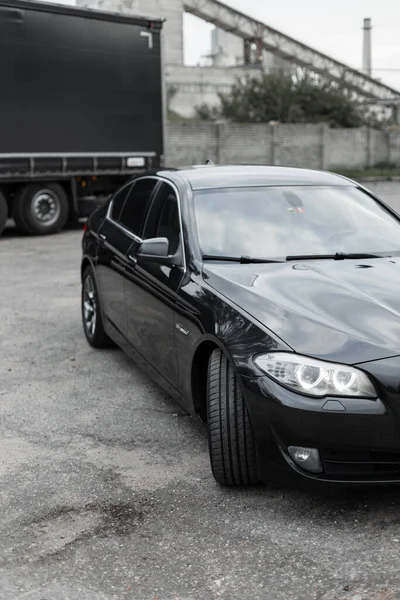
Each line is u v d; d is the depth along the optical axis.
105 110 15.14
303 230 4.68
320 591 2.85
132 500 3.68
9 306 8.30
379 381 3.20
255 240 4.55
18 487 3.86
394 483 3.29
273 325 3.52
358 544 3.19
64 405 5.11
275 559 3.10
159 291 4.56
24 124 14.05
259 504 3.59
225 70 61.78
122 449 4.32
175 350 4.33
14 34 13.70
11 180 14.09
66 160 14.70
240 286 3.92
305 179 5.22
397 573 2.95
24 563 3.13
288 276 4.05
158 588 2.92
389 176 37.59
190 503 3.63
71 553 3.20
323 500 3.60
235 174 5.20
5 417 4.90
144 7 60.28
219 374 3.67
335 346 3.32
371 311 3.57
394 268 4.23
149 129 15.86
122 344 5.66
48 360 6.20
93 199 15.68
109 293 5.80
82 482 3.90
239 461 3.61
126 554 3.18
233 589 2.89
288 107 43.72
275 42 64.19
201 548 3.21
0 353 6.43
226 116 44.50
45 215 14.96
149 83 15.75
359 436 3.20
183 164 35.44
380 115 55.88
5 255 12.26
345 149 41.03
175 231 4.71
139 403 5.11
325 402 3.22
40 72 14.14
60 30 14.30
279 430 3.33
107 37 14.98
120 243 5.55
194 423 4.71
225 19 62.97
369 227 4.82
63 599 2.86
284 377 3.31
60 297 8.75
